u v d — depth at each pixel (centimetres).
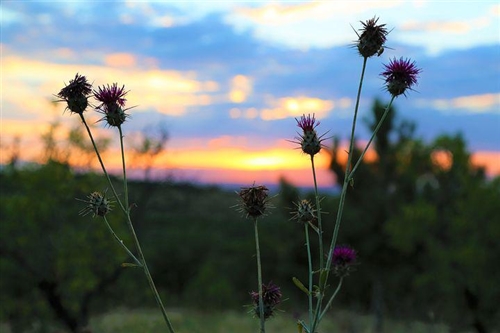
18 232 1455
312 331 308
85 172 1535
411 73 351
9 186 1516
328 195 1836
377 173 1855
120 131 316
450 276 1552
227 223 3488
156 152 1742
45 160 1503
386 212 1788
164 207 2042
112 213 1548
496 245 1543
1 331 1594
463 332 1544
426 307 1733
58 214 1477
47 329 1559
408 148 1830
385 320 1819
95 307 1683
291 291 2086
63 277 1509
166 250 3098
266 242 2284
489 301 1535
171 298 2419
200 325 1673
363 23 348
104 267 1536
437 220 1619
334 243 308
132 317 1728
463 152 1678
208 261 2834
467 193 1614
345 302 1998
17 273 1489
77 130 1522
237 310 2247
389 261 1808
